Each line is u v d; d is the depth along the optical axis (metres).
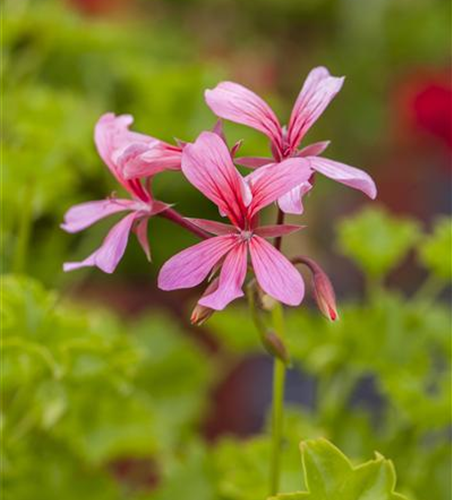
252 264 0.46
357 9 1.15
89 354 0.55
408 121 1.06
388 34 1.19
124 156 0.46
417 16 1.20
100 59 0.85
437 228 0.61
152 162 0.46
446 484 0.57
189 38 1.11
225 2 1.21
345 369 0.62
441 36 1.19
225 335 0.64
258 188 0.45
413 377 0.60
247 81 0.98
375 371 0.61
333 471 0.47
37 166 0.62
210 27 1.21
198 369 0.68
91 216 0.49
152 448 0.60
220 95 0.47
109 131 0.48
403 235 0.62
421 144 1.13
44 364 0.55
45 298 0.56
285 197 0.45
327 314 0.46
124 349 0.56
